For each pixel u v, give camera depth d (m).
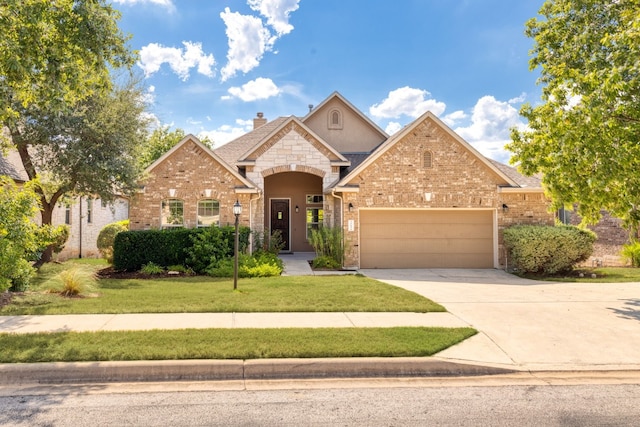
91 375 5.48
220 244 14.86
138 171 15.82
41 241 10.61
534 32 13.01
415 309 8.75
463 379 5.62
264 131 22.94
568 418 4.46
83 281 10.47
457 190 16.36
